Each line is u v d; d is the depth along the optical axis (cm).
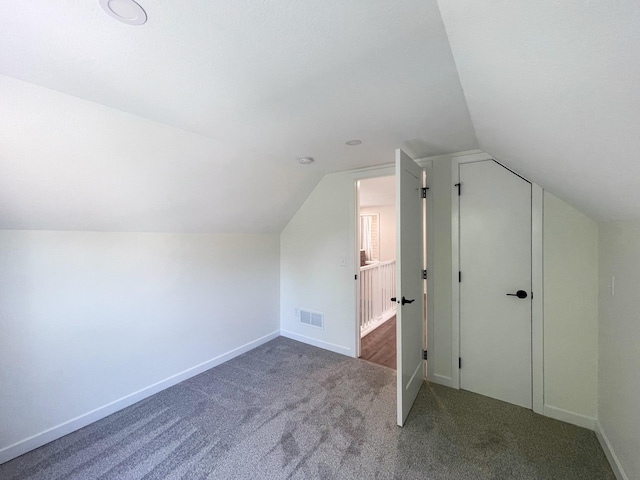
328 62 117
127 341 231
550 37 60
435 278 257
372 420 204
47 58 114
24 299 181
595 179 121
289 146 229
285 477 156
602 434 176
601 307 184
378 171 293
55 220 189
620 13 44
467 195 241
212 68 122
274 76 128
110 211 208
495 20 65
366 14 90
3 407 173
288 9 88
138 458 171
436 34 99
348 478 155
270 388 250
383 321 453
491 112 130
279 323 384
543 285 210
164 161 204
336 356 318
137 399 235
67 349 199
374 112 166
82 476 158
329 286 334
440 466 163
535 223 212
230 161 238
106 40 103
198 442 184
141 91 141
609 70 58
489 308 233
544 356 209
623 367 151
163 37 101
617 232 160
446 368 253
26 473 161
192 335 279
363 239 708
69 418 198
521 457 169
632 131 72
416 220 238
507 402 226
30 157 152
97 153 172
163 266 256
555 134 105
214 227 295
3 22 92
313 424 200
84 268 208
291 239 369
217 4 85
